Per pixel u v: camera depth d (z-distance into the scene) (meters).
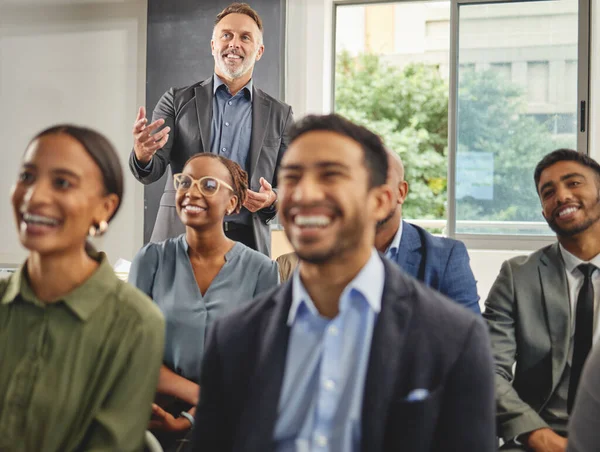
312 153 1.04
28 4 4.89
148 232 4.58
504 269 2.08
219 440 1.14
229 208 2.16
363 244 1.07
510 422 1.85
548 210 2.01
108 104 4.80
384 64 11.29
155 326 1.28
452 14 4.58
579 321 1.94
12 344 1.25
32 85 4.91
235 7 3.27
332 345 1.06
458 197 4.65
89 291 1.26
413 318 1.06
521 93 4.54
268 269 2.09
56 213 1.21
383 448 1.02
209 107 3.22
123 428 1.23
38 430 1.21
